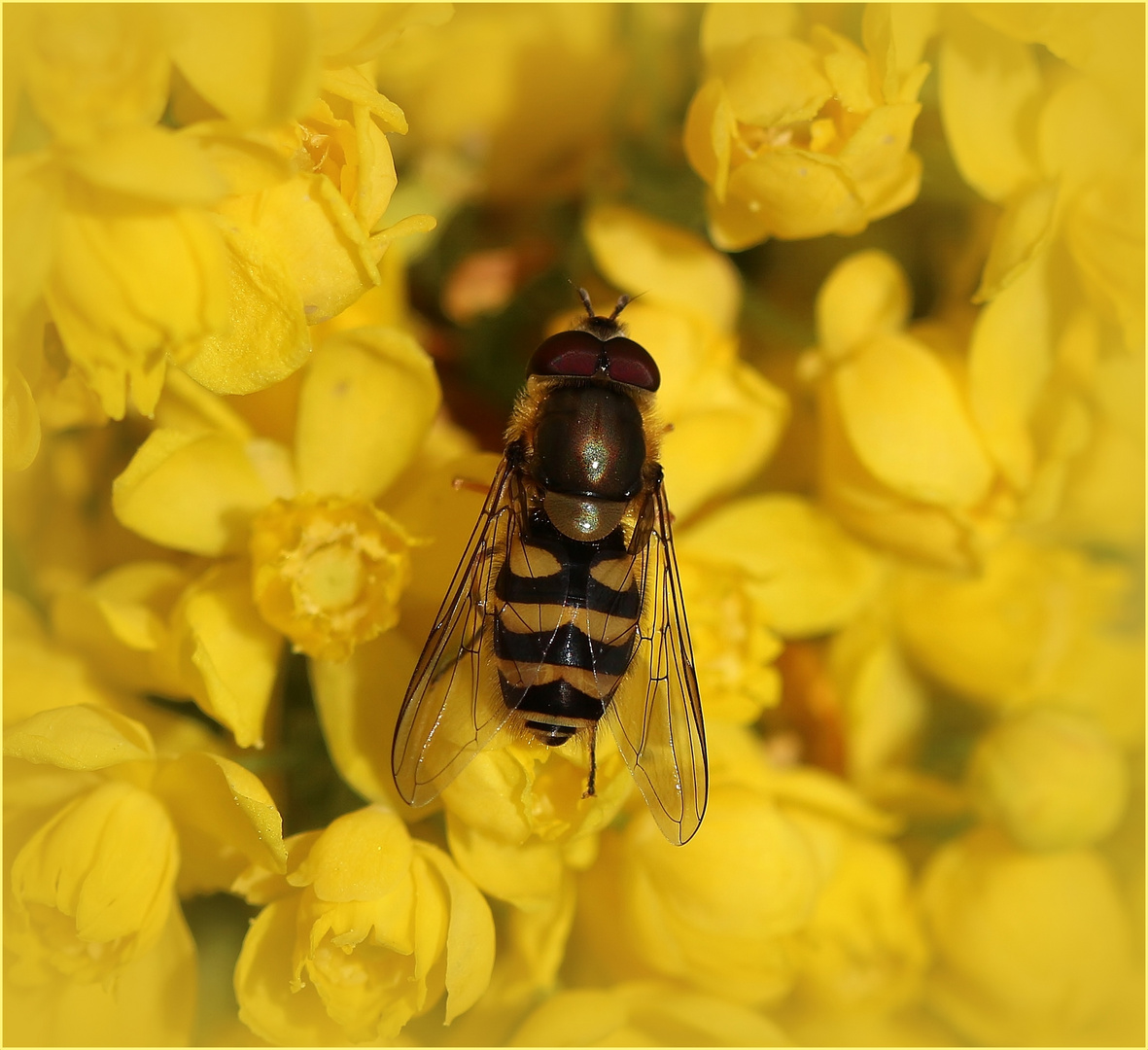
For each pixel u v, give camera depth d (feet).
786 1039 0.35
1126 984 0.36
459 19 0.35
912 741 0.36
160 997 0.34
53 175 0.32
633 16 0.35
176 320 0.32
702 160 0.34
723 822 0.34
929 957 0.36
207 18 0.32
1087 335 0.35
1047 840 0.35
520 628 0.34
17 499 0.35
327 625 0.33
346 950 0.33
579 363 0.35
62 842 0.33
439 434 0.35
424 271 0.36
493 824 0.33
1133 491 0.36
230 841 0.33
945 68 0.34
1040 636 0.36
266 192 0.32
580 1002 0.34
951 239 0.36
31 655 0.34
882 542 0.35
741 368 0.35
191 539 0.34
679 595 0.35
